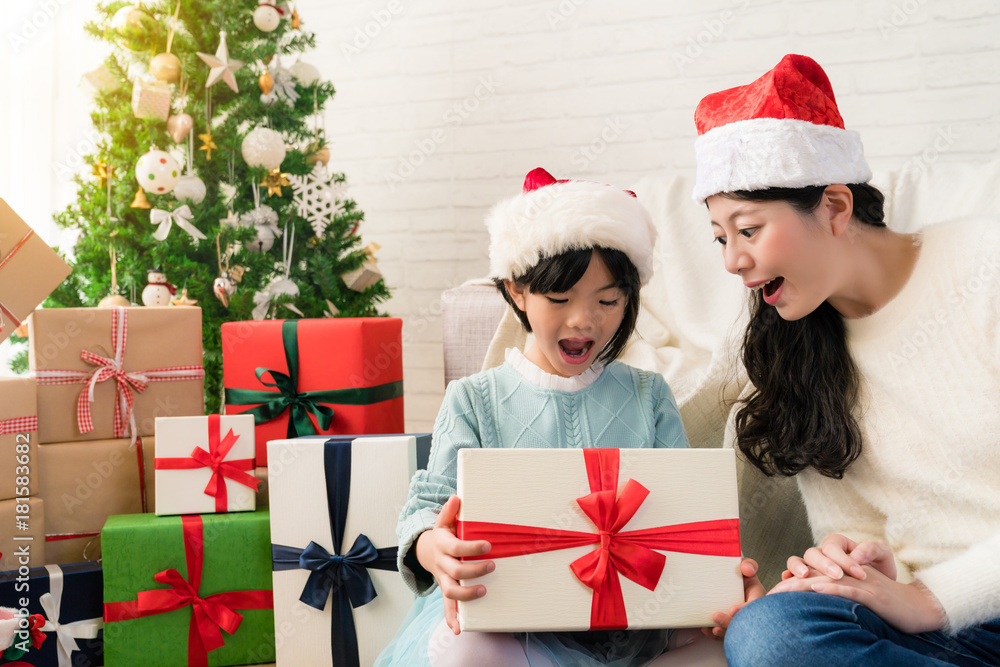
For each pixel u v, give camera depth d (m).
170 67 2.00
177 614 1.21
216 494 1.29
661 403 1.02
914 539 0.90
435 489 0.92
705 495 0.81
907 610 0.73
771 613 0.70
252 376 1.49
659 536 0.79
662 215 1.72
